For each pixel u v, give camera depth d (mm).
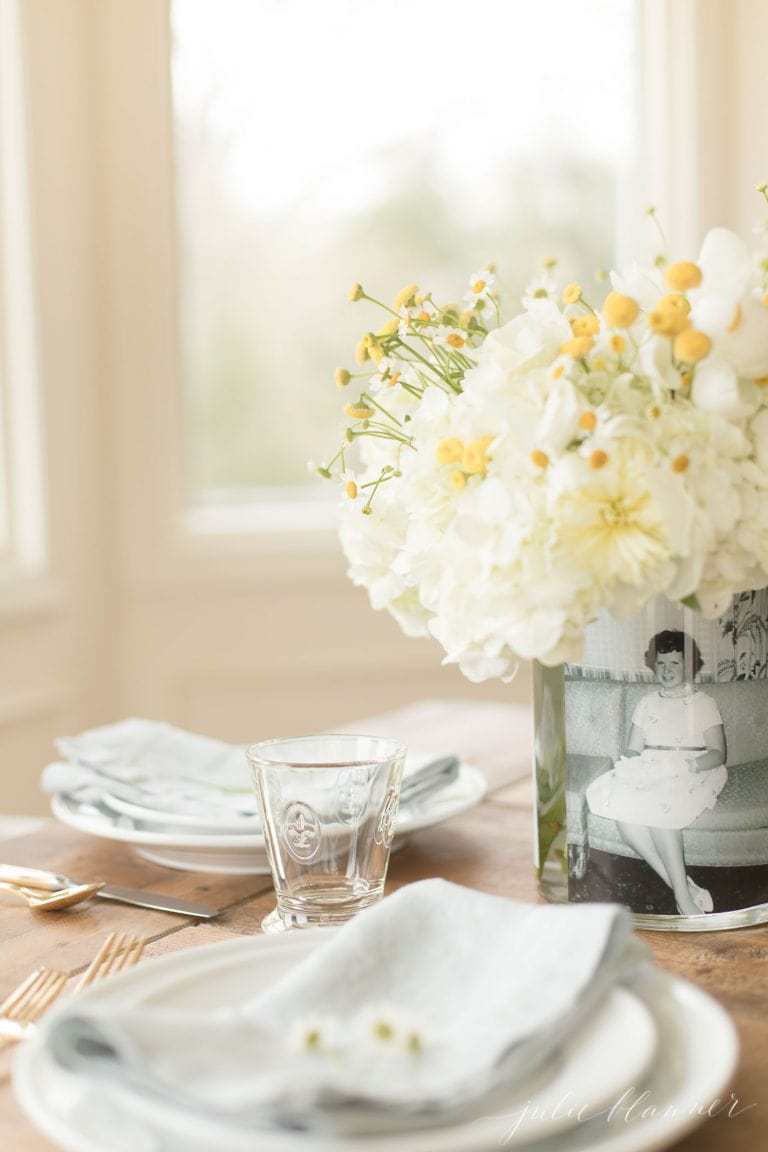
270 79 2773
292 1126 477
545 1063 536
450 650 783
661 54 2760
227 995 625
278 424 2844
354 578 906
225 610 2725
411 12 2791
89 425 2633
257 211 2797
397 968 620
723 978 738
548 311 766
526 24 2811
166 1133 484
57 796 1098
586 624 737
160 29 2605
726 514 694
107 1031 507
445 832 1060
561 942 595
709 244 731
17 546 2561
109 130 2609
